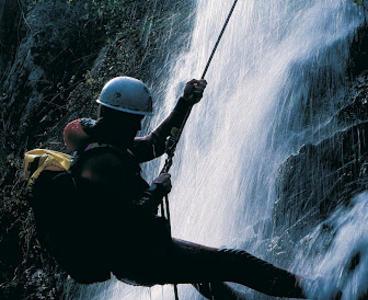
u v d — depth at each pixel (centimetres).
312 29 568
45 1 915
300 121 535
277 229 499
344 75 524
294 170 501
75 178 348
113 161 344
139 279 364
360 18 529
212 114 631
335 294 384
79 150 354
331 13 555
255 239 511
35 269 753
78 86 820
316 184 486
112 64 798
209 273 369
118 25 833
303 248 463
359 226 435
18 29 939
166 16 782
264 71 599
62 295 716
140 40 789
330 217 462
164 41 762
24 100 880
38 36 895
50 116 845
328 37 549
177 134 389
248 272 371
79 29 879
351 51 525
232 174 565
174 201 625
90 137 354
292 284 376
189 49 727
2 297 750
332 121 506
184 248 367
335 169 481
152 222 356
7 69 951
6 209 812
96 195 343
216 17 693
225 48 659
